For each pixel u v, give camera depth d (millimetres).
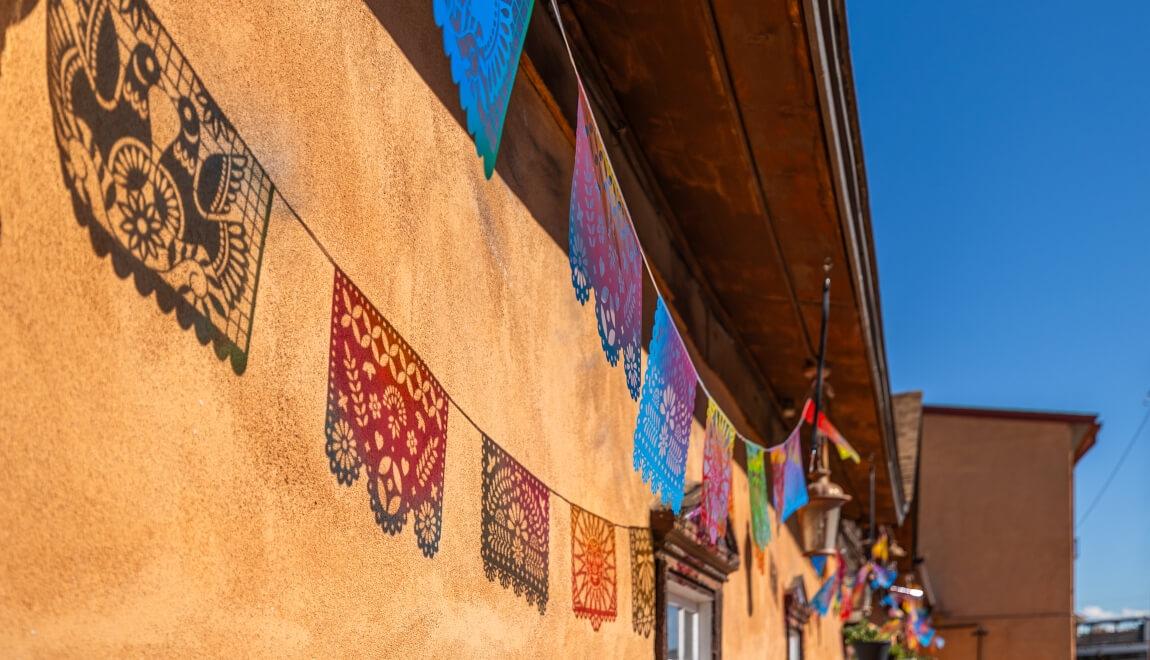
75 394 1336
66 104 1339
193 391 1558
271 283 1768
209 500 1584
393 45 2285
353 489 1990
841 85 4375
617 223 2555
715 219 5117
